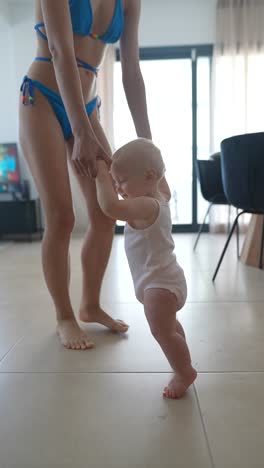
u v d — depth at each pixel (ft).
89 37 3.84
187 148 14.10
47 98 3.71
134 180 2.99
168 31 13.38
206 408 2.73
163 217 2.99
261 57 13.00
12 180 13.67
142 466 2.17
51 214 3.79
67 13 3.26
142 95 4.36
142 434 2.45
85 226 13.30
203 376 3.19
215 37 13.02
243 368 3.32
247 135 5.82
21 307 5.28
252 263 7.57
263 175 5.84
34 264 8.55
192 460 2.22
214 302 5.23
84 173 3.21
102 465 2.19
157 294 2.85
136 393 2.94
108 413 2.69
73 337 3.87
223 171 6.67
